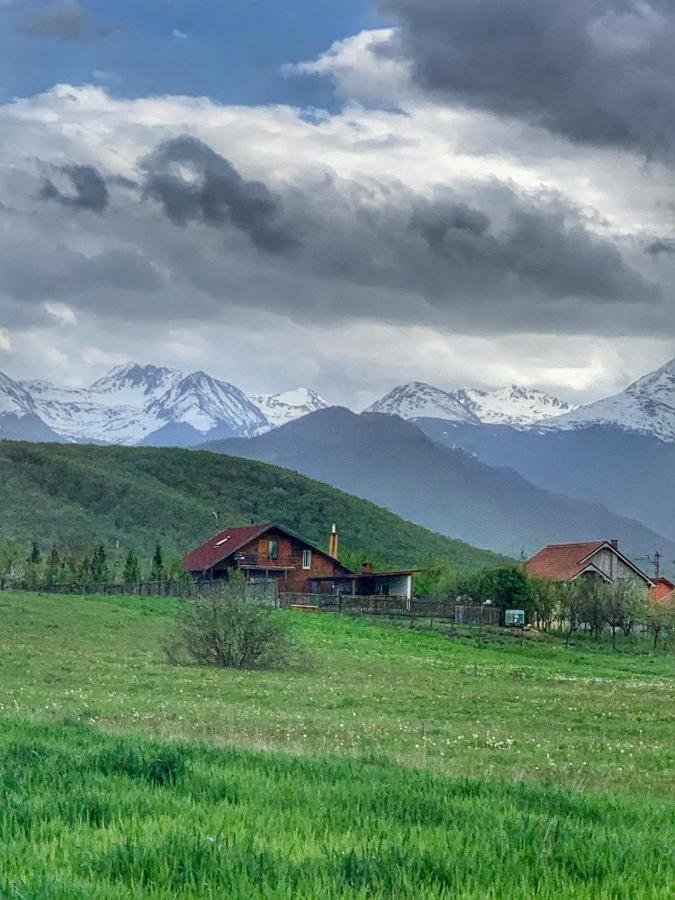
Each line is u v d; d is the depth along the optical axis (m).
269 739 29.75
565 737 34.69
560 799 18.22
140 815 14.73
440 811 15.95
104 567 125.69
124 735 25.20
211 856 11.78
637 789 24.28
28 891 10.28
